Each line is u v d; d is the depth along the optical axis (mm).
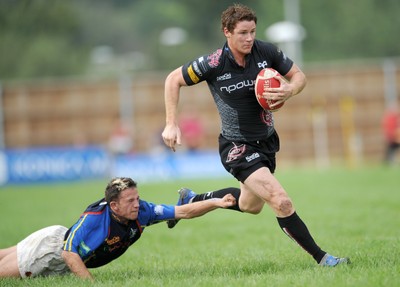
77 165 96938
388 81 108750
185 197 31219
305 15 194500
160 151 97812
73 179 96812
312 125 109312
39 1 194375
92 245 28125
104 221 28047
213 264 31844
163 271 30781
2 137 110375
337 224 47000
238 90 28234
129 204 27625
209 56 28438
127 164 97438
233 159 28719
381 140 109188
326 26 193750
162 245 41594
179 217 29312
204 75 28469
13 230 50344
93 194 76312
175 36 172250
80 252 28234
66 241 28047
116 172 97375
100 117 110750
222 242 42000
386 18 190875
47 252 29672
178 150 99750
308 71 109438
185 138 98500
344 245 35875
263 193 28000
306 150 109750
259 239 42156
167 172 97375
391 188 68875
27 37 196500
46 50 197000
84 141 110875
